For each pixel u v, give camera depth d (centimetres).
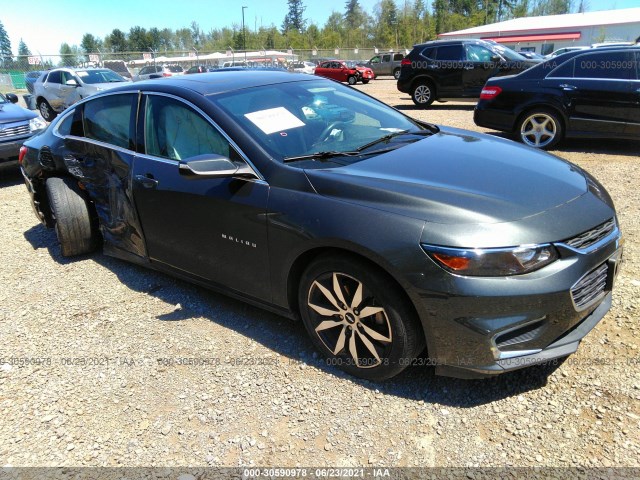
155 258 356
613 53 682
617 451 211
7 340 322
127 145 357
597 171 621
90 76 1385
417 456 217
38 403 263
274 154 279
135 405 258
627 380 248
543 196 242
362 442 226
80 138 401
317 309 266
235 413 248
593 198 256
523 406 239
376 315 244
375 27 8062
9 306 365
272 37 8138
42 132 467
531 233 218
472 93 1304
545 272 216
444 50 1311
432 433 228
